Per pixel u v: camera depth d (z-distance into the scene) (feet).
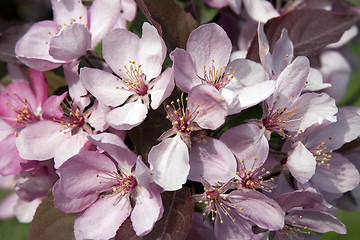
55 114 0.98
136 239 0.93
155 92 0.96
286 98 0.98
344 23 1.08
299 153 0.94
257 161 0.94
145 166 0.90
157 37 0.96
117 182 0.97
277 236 1.02
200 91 0.91
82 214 0.97
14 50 1.12
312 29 1.09
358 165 1.09
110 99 0.98
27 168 1.01
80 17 1.05
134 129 0.96
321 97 0.98
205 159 0.95
